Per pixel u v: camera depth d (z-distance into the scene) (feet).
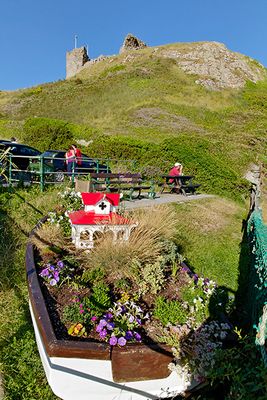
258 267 15.08
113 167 47.57
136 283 13.30
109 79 127.24
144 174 45.34
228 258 22.12
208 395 10.10
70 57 180.96
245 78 134.00
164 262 14.49
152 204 29.09
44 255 14.80
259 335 9.14
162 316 11.07
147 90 111.24
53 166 37.42
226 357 9.41
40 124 72.13
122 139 54.95
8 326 12.89
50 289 12.02
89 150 54.75
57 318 10.37
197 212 29.86
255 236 19.49
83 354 8.90
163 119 88.48
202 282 12.99
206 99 109.40
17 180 30.53
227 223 29.43
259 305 12.43
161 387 9.68
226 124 91.81
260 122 93.97
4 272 15.47
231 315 14.79
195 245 22.50
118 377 9.29
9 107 109.50
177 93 111.24
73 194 23.73
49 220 18.58
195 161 44.01
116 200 16.01
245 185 42.50
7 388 10.44
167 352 9.48
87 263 14.21
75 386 9.15
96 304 11.33
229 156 54.70
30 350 11.66
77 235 15.17
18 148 40.11
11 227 19.56
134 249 14.46
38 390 10.36
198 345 9.75
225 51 153.69
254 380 8.70
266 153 60.23
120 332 9.78
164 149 49.03
